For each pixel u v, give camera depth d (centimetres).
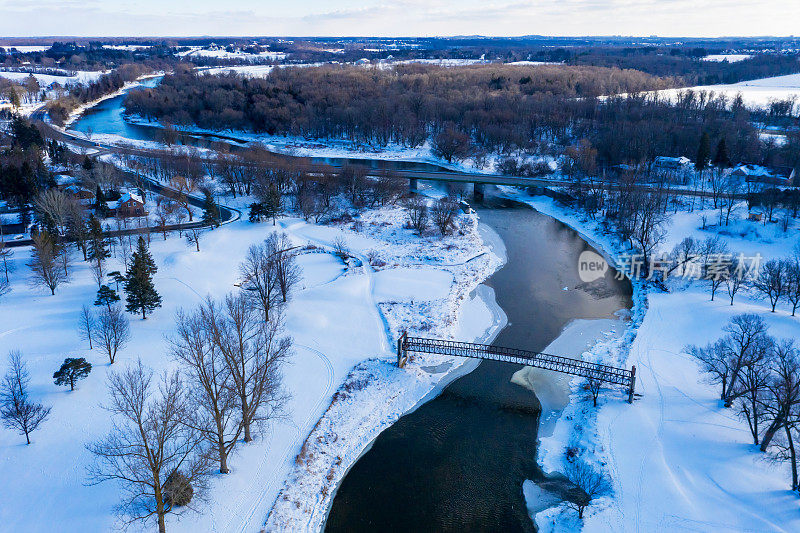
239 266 10212
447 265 10775
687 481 5325
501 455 5953
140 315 8056
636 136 17138
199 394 5903
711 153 16362
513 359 7612
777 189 11944
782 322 7850
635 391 6738
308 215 12838
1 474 5147
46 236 8869
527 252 11706
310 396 6625
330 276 10138
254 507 5028
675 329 8238
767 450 5594
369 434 6238
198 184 15112
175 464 5253
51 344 7156
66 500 4912
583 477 5512
